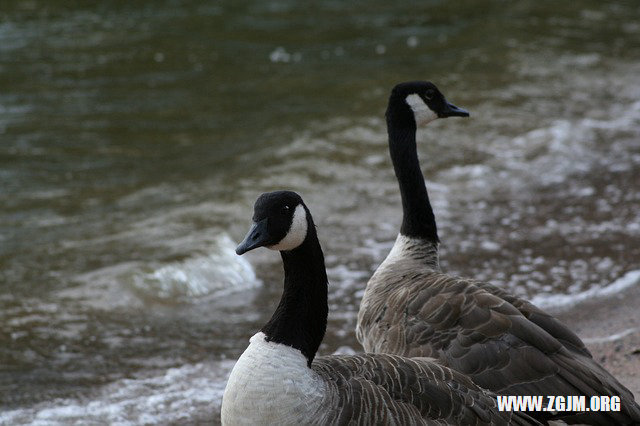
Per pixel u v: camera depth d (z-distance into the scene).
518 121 18.22
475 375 7.01
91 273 12.63
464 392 6.48
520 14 25.77
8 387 9.88
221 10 25.70
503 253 12.94
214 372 10.18
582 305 11.07
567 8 26.44
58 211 14.67
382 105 19.00
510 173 15.91
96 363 10.43
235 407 6.11
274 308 11.87
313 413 6.02
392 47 22.97
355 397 6.18
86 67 21.16
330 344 10.57
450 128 17.94
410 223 9.04
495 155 16.64
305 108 19.02
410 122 9.30
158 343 10.92
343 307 11.60
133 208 14.74
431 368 6.57
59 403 9.55
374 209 14.60
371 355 6.71
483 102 19.22
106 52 22.19
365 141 17.20
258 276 12.78
